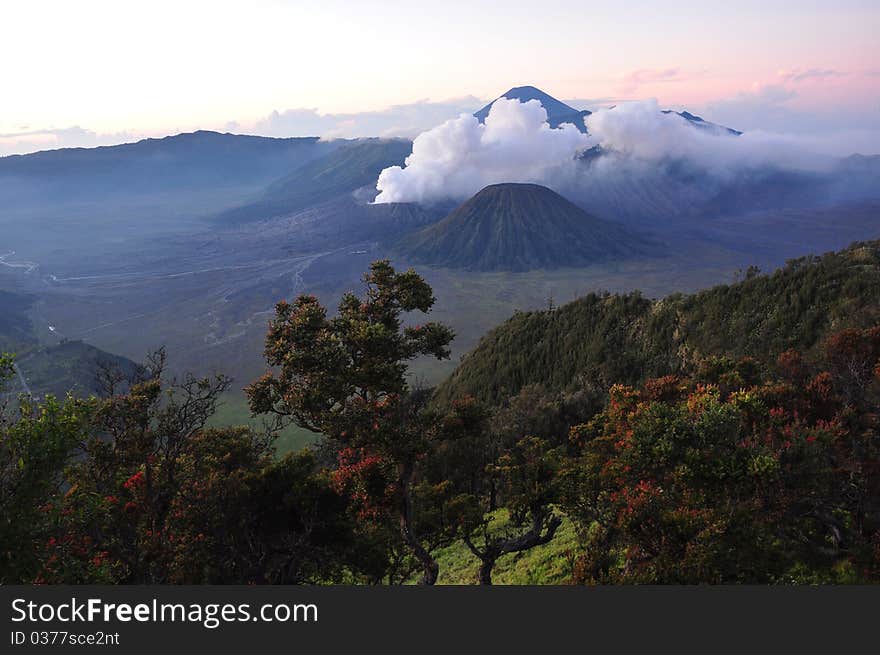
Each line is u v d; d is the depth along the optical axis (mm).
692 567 17000
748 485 19844
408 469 21984
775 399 29062
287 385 20719
